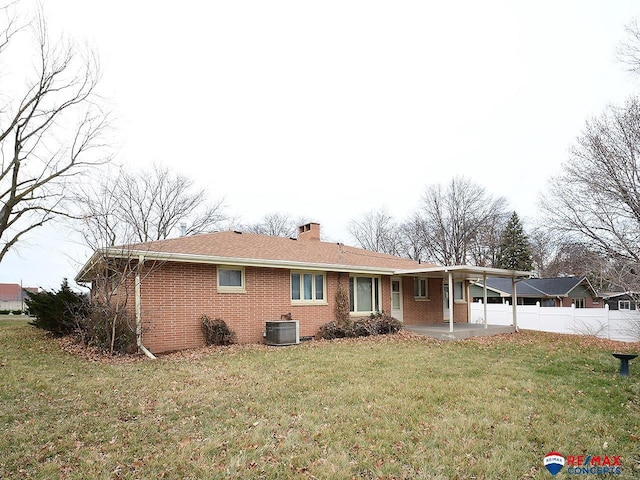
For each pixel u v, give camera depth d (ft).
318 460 14.56
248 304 43.37
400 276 59.98
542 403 21.18
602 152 56.90
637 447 15.78
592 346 43.93
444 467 14.06
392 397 21.90
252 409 19.97
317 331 48.65
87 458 14.82
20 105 52.60
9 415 19.03
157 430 17.40
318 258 51.11
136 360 32.12
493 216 140.26
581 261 65.26
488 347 41.63
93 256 36.58
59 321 47.65
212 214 118.01
